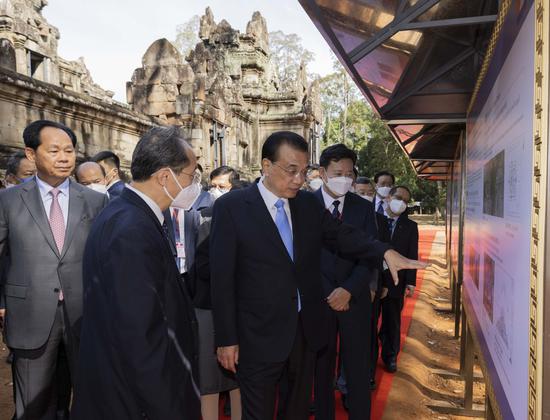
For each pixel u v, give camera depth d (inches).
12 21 536.1
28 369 103.6
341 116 1734.7
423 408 148.7
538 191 45.1
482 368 91.8
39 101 265.7
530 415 47.6
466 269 141.6
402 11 126.8
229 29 849.5
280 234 89.4
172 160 67.1
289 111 753.6
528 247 50.8
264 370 86.5
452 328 251.1
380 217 151.9
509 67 65.7
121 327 57.4
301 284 89.0
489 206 88.0
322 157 118.3
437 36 153.7
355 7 127.0
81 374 63.4
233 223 87.7
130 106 454.6
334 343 109.1
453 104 182.7
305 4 116.2
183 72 443.5
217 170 191.8
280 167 83.6
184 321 67.8
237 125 652.7
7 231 103.8
